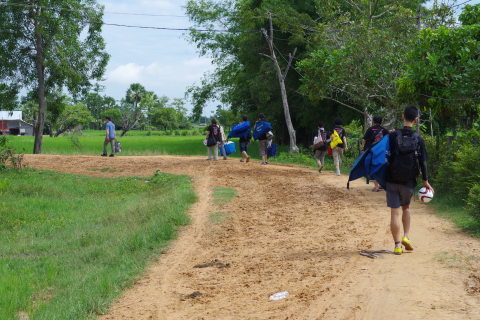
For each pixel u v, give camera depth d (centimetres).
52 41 3438
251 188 1498
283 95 3322
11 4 3180
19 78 3481
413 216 1020
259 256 801
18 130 10419
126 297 666
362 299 557
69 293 719
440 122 1664
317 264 719
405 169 706
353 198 1267
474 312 494
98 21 3491
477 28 1270
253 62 4378
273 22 3616
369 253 739
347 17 2556
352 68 2119
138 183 1875
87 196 1728
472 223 891
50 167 2288
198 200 1331
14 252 1060
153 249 909
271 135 2070
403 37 2142
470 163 1099
